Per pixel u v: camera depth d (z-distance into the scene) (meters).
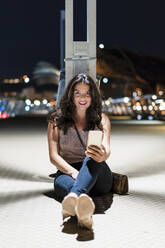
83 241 3.42
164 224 3.89
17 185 5.68
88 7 6.25
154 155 9.04
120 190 5.07
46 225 3.86
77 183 3.88
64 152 4.73
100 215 4.18
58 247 3.28
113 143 11.81
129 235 3.58
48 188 5.48
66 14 6.23
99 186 4.81
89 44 6.31
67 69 6.32
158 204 4.62
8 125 21.86
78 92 4.59
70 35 6.28
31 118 32.81
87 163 3.98
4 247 3.27
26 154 9.13
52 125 4.66
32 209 4.41
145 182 5.90
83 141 4.71
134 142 12.12
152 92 32.44
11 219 4.04
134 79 27.92
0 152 9.51
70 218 4.09
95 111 4.68
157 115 31.66
